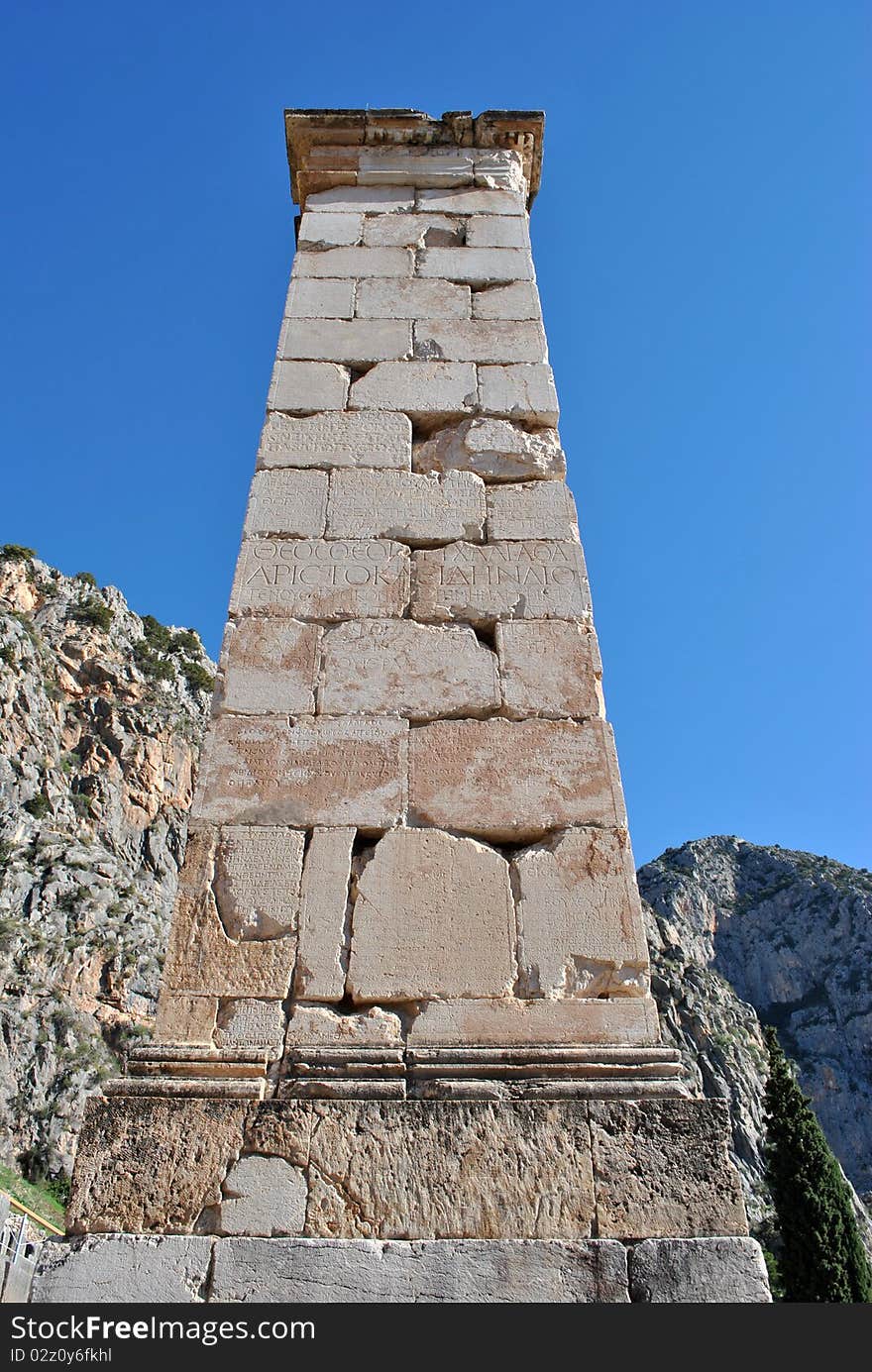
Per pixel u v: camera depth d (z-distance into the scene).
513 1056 4.70
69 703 92.19
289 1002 4.96
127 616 111.19
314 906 5.22
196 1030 4.85
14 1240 18.98
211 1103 4.48
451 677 6.07
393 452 7.17
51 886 70.81
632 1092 4.55
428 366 7.73
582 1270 4.07
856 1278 29.48
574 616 6.38
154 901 79.69
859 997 126.62
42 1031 60.59
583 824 5.56
